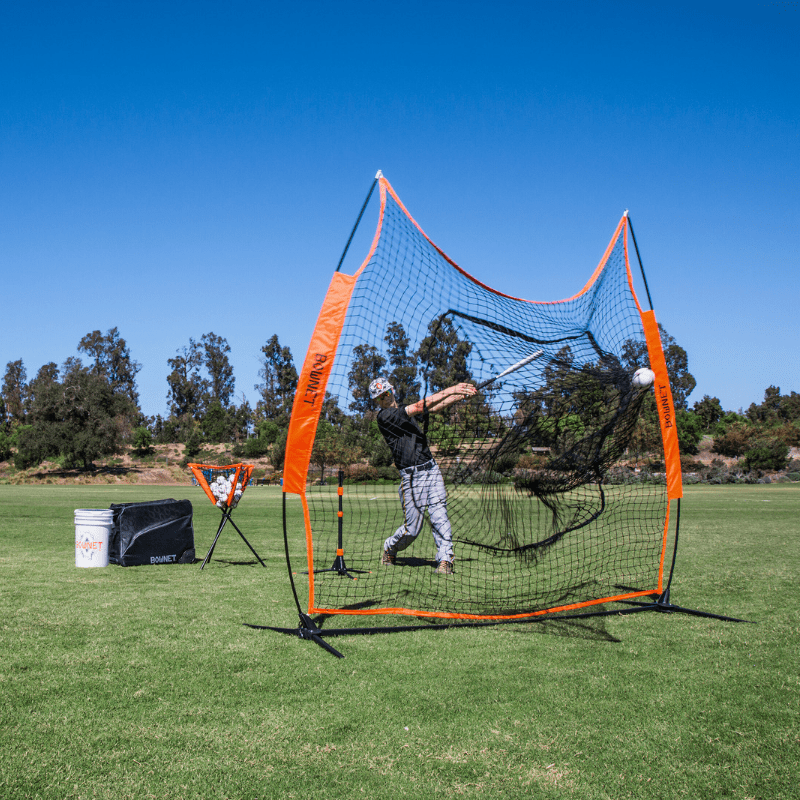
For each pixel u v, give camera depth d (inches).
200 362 3718.0
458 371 225.1
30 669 142.2
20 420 3553.2
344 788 92.9
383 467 265.1
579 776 96.6
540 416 223.3
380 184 193.3
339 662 148.6
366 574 260.4
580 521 247.0
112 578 252.7
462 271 213.3
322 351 174.9
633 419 230.1
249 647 159.8
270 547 346.0
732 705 123.6
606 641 167.5
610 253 245.4
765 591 230.1
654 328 227.5
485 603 208.1
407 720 116.3
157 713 119.0
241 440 2657.5
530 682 135.7
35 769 98.0
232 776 96.2
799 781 95.3
